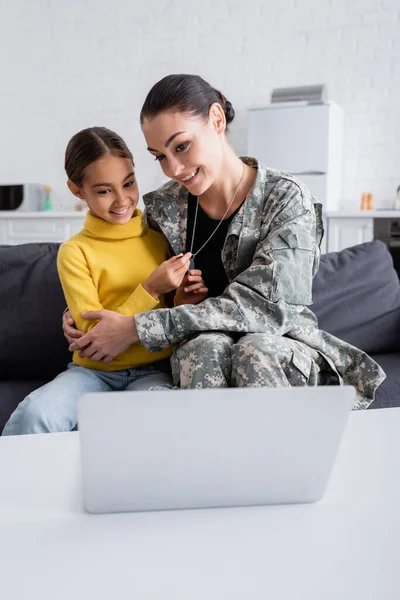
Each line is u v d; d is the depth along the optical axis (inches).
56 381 48.7
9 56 206.4
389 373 57.0
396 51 167.3
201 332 46.5
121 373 52.1
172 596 16.4
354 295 65.1
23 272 61.5
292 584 16.9
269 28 178.2
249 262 52.2
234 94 184.1
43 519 20.9
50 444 27.5
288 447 21.2
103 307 53.2
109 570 17.7
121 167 50.7
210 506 22.0
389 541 19.2
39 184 196.5
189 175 48.1
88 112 200.5
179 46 188.2
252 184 53.2
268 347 41.9
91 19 195.9
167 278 48.6
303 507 21.9
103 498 21.2
